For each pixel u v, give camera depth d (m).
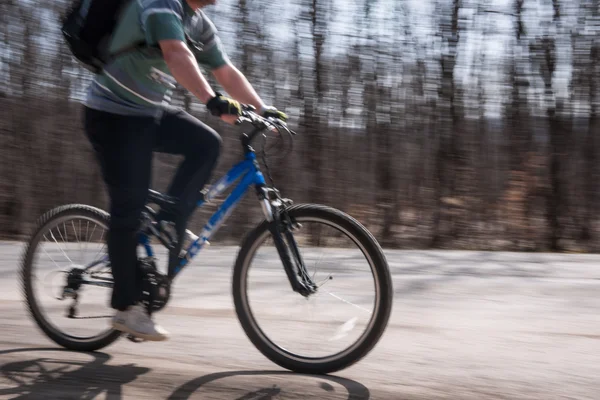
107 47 2.79
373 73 6.34
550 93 6.20
